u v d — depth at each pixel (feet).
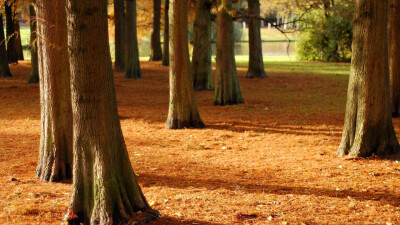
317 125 40.96
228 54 54.03
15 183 22.97
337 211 18.38
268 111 49.62
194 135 37.17
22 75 86.22
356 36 27.76
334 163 27.04
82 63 16.17
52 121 23.73
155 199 20.24
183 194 21.04
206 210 18.63
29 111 49.21
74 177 17.02
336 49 127.03
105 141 16.48
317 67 109.29
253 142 34.37
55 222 17.22
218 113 48.57
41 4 23.26
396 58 43.24
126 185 17.40
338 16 90.02
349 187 21.94
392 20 42.91
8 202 19.62
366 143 27.99
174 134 37.70
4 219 17.47
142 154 30.40
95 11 15.94
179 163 27.89
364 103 27.84
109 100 16.65
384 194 20.65
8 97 59.47
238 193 21.15
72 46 16.21
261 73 85.87
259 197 20.51
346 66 112.16
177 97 40.24
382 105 27.86
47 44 23.35
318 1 52.70
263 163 27.63
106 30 16.49
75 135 16.81
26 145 32.68
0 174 24.71
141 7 140.56
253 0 82.23
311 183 22.88
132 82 80.28
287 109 51.03
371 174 24.27
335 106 53.21
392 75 43.70
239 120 44.06
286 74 92.89
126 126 41.29
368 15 26.99
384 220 17.26
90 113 16.39
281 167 26.48
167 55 109.81
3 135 36.29
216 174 25.12
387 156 27.78
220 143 34.19
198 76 70.33
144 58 143.74
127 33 85.61
